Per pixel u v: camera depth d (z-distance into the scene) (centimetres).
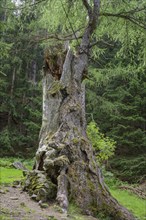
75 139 586
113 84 1761
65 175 531
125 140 1549
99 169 573
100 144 1140
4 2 848
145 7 786
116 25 872
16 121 1991
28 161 1603
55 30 898
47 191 512
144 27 804
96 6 729
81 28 802
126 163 1527
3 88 1873
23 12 821
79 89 671
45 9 830
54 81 695
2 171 982
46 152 577
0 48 1075
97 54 1080
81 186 527
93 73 1202
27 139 1838
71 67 684
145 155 1562
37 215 422
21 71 1939
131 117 1538
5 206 447
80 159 563
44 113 658
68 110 628
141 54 932
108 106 1476
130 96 1664
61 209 475
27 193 545
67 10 827
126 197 1033
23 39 858
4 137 1770
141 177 1494
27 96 1966
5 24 982
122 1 821
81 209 500
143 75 1634
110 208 516
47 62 720
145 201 1041
